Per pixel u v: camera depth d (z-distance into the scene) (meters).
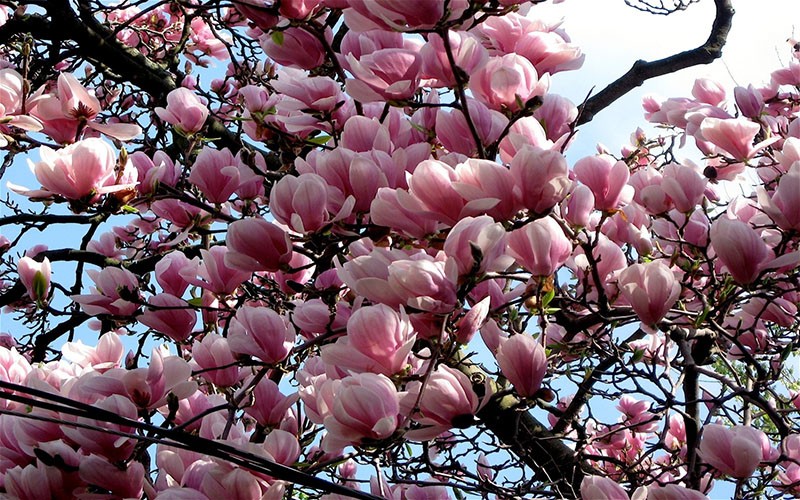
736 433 2.69
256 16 2.75
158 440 2.42
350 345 2.45
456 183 2.45
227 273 2.87
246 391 2.64
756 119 3.30
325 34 2.83
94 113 2.99
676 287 2.61
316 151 2.68
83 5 4.08
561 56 2.71
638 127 3.96
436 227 2.54
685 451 3.27
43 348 4.48
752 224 2.99
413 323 2.51
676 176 2.89
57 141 2.99
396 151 2.65
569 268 3.00
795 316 3.03
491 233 2.43
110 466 2.53
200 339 3.22
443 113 2.65
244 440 2.63
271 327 2.67
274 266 2.64
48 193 2.87
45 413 2.57
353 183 2.60
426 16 2.48
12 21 4.07
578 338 3.23
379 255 2.48
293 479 2.45
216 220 3.13
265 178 3.09
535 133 2.63
